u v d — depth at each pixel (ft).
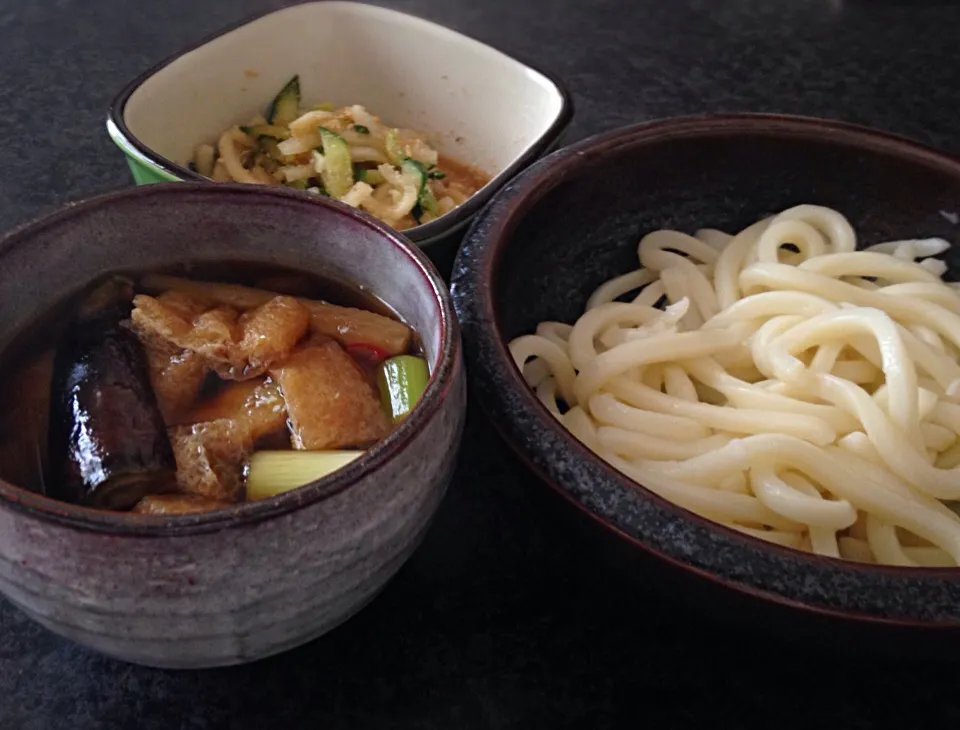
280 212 0.87
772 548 0.76
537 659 0.91
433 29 1.46
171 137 1.39
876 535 0.99
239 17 1.93
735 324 1.15
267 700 0.87
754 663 0.92
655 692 0.90
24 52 1.79
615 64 1.83
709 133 1.20
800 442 1.00
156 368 0.88
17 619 0.92
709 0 2.04
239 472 0.84
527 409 0.85
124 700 0.86
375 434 0.86
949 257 1.23
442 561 0.99
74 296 0.87
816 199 1.27
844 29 1.96
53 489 0.79
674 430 1.06
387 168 1.41
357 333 0.89
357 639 0.92
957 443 1.06
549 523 0.91
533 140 1.38
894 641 0.75
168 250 0.89
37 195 1.45
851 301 1.15
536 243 1.14
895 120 1.71
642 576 0.81
